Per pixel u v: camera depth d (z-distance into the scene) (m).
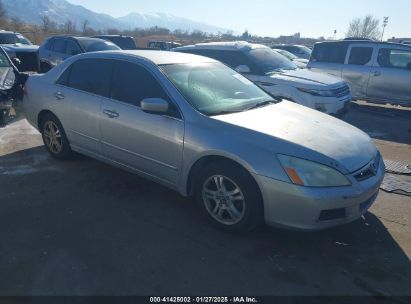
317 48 10.84
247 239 3.38
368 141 3.75
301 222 3.08
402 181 4.93
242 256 3.13
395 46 9.60
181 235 3.43
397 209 4.10
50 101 4.96
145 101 3.59
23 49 14.62
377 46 9.81
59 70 4.99
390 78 9.59
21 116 7.87
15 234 3.36
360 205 3.24
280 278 2.88
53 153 5.23
